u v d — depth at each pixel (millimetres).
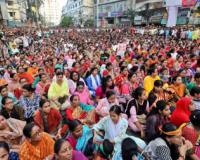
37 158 3189
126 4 55781
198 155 3291
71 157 2832
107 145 3689
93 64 8812
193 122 3359
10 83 6801
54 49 17812
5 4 53250
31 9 66000
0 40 17406
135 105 4773
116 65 9195
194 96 4625
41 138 3236
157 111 4121
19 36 24594
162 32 22688
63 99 5656
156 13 39062
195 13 27391
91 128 4098
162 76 7234
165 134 3035
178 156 3059
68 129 3936
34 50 17609
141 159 3133
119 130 3926
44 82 6520
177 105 4086
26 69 8141
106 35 29844
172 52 11172
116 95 5594
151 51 12414
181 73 6801
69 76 6867
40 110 4367
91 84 6988
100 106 4984
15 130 3881
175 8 21516
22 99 4918
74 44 21062
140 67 8227
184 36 19172
